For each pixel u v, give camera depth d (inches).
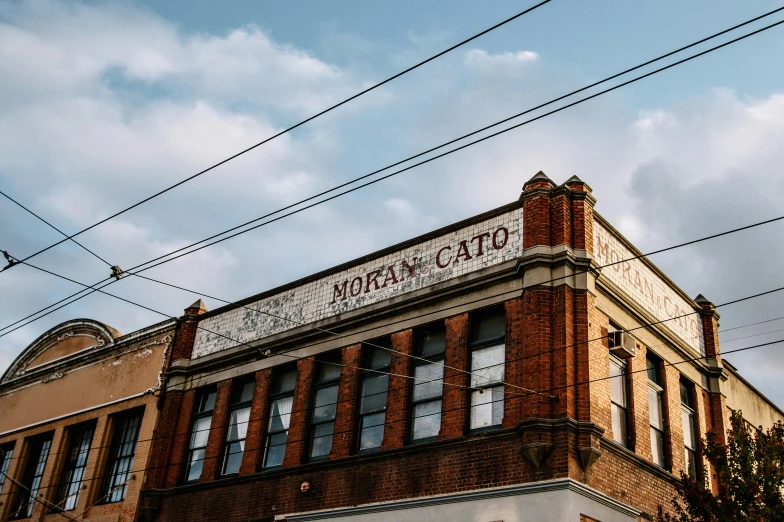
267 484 736.3
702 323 827.4
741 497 564.7
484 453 594.2
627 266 705.0
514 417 591.8
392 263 747.4
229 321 885.2
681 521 589.6
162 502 824.9
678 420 721.0
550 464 557.3
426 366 683.4
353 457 674.2
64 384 1047.0
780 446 580.4
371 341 732.0
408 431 665.0
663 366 721.6
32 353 1155.3
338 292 781.9
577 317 609.9
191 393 874.8
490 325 657.6
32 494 1000.2
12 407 1116.5
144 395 911.7
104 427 938.7
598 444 574.2
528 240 643.5
